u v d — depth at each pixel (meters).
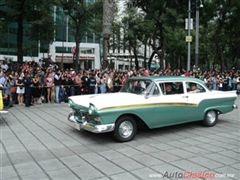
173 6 25.98
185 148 7.31
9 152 7.00
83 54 53.66
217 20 31.48
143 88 8.63
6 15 25.72
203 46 43.22
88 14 33.16
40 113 12.16
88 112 7.70
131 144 7.69
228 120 11.02
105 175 5.58
